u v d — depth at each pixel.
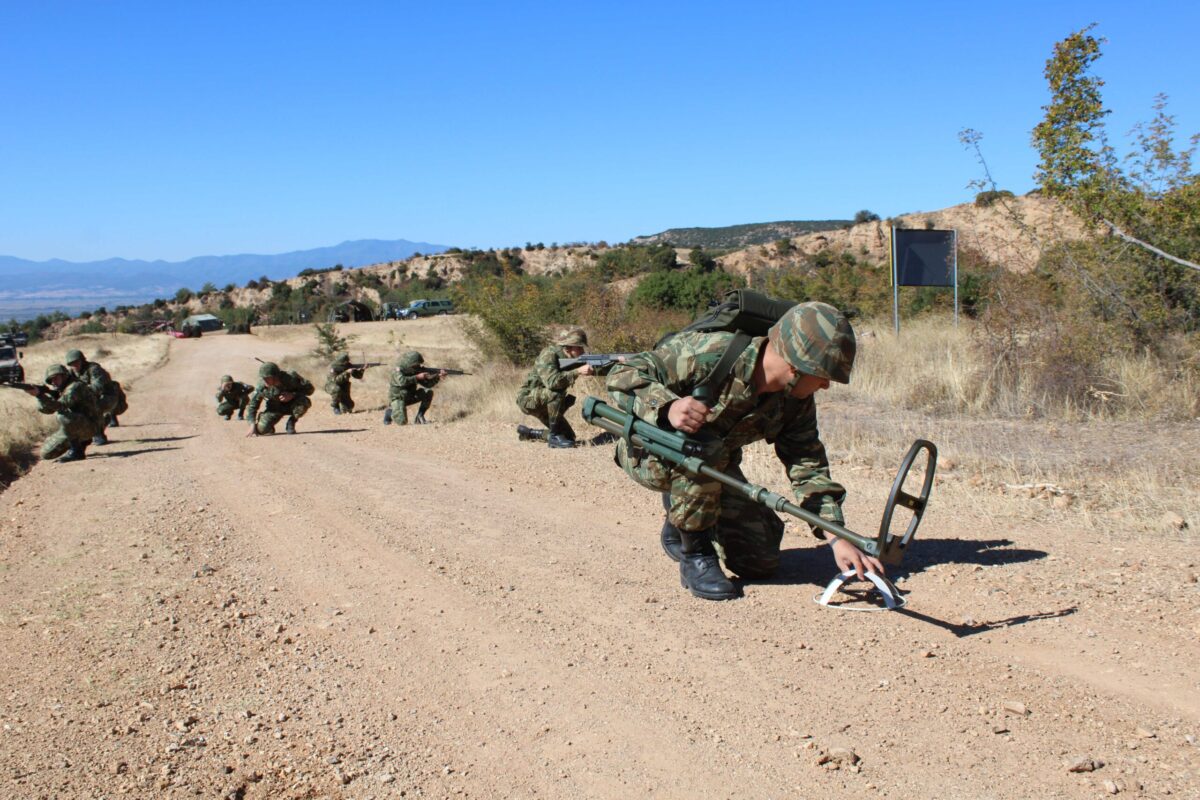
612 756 3.35
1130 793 2.91
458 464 9.50
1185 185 10.75
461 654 4.36
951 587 4.84
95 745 3.55
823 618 4.53
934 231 14.96
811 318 4.01
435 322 53.09
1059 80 10.88
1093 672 3.77
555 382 10.11
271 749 3.50
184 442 13.19
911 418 10.55
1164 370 10.34
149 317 109.06
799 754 3.28
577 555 5.87
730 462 4.88
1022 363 11.09
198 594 5.43
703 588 4.88
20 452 12.47
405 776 3.28
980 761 3.16
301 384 13.60
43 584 5.78
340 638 4.65
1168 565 4.98
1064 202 11.29
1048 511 6.27
